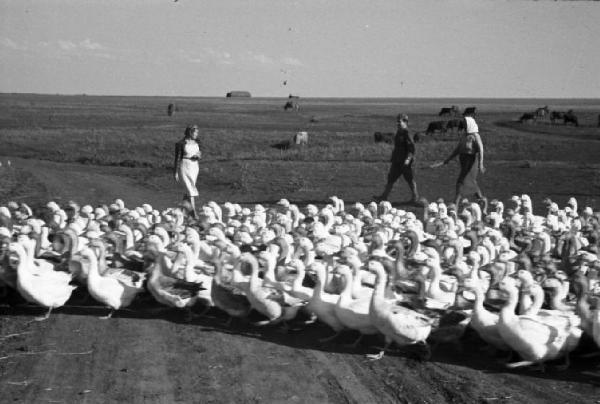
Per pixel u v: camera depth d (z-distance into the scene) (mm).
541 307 13594
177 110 140875
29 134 71188
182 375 11523
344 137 68125
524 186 34625
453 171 40750
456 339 12586
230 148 60750
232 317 14516
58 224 20312
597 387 11039
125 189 36000
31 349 12656
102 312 14930
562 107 195375
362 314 12695
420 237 19812
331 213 22125
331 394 10828
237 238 18781
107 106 164500
